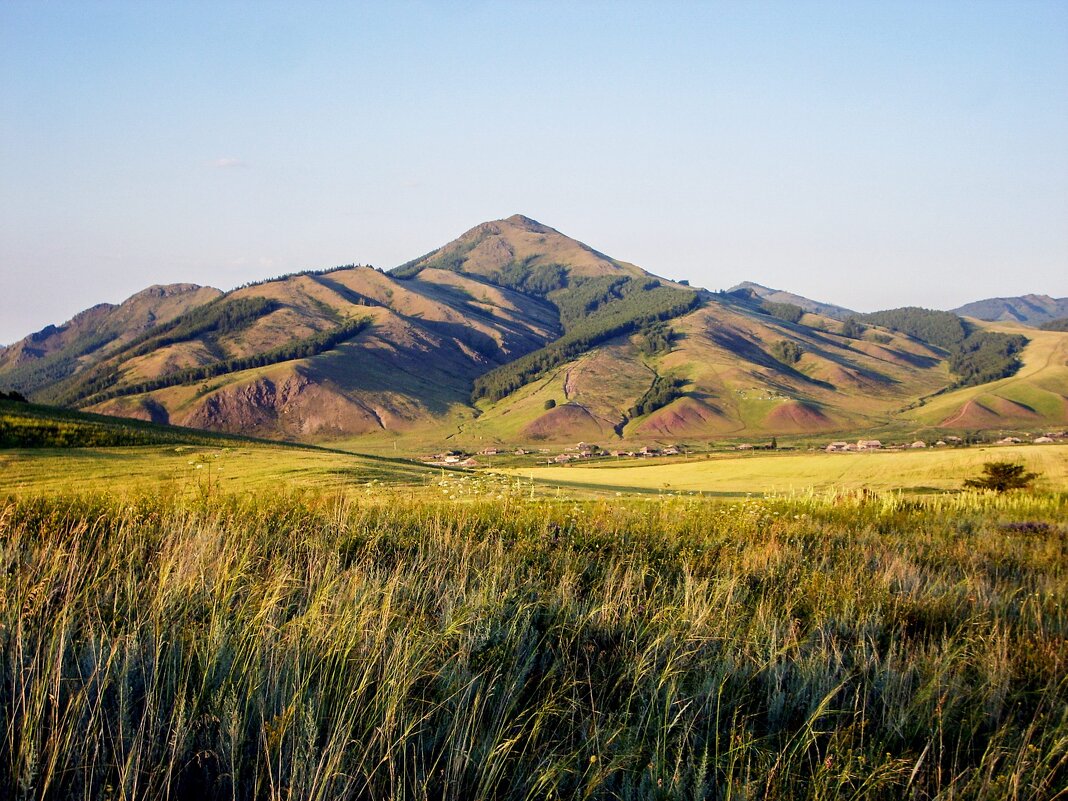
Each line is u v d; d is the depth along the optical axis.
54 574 5.04
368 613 4.58
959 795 3.54
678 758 3.41
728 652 4.80
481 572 6.43
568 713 3.98
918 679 4.85
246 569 5.76
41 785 2.98
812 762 3.82
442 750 3.40
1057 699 4.66
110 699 3.70
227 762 3.29
